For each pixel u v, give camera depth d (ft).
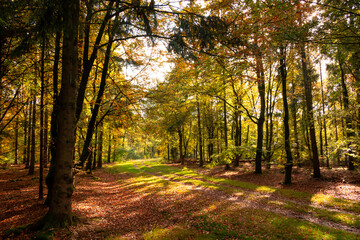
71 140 20.31
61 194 19.61
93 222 22.72
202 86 52.70
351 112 36.65
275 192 39.11
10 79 29.09
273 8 22.20
